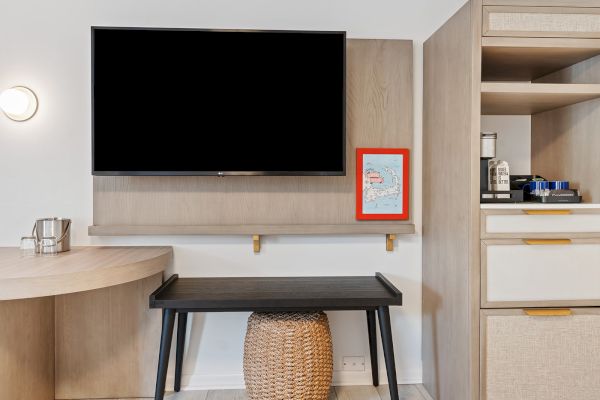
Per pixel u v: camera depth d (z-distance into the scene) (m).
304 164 2.26
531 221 1.88
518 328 1.87
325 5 2.40
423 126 2.43
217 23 2.37
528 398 1.88
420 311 2.48
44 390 2.21
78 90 2.33
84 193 2.35
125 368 2.34
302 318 2.02
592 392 1.88
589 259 1.88
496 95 1.95
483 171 2.07
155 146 2.22
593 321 1.88
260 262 2.43
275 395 1.95
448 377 2.10
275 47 2.23
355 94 2.40
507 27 1.86
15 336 1.97
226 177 2.37
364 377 2.46
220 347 2.42
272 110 2.24
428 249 2.36
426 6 2.44
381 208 2.41
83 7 2.32
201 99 2.22
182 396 2.31
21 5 2.30
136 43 2.19
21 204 2.33
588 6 1.88
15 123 2.32
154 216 2.35
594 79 2.04
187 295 2.02
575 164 2.15
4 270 1.76
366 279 2.38
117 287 2.33
